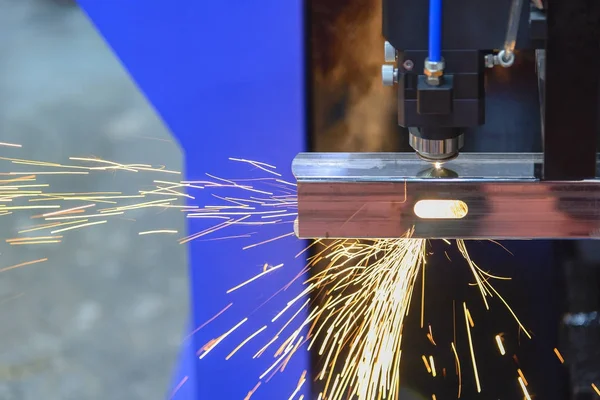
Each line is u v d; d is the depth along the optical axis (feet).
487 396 4.08
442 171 2.65
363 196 2.63
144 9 4.00
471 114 2.38
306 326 4.20
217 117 4.09
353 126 3.97
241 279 4.23
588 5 2.27
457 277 4.02
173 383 4.31
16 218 4.55
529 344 4.03
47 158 4.58
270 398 4.26
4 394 4.31
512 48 2.33
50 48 4.79
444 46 2.34
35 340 4.38
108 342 4.35
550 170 2.48
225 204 4.18
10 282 4.47
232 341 4.27
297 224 2.70
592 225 2.61
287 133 4.05
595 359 3.99
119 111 4.58
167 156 4.35
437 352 4.09
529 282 3.98
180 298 4.33
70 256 4.47
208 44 4.01
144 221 4.39
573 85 2.36
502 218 2.63
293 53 3.95
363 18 3.84
